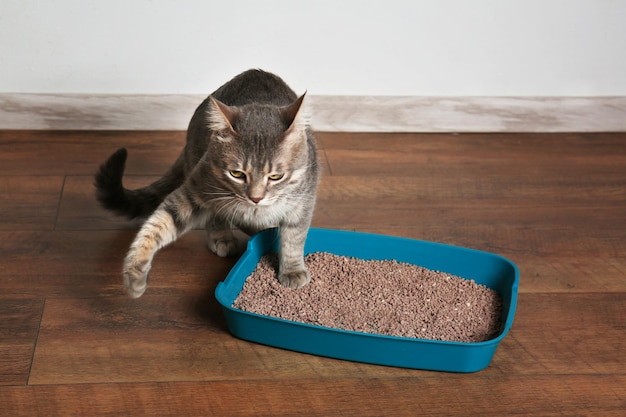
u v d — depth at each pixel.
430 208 2.44
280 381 1.65
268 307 1.83
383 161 2.72
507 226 2.36
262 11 2.69
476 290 1.95
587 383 1.69
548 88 2.97
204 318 1.86
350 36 2.77
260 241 2.02
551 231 2.35
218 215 2.01
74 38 2.67
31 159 2.58
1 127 2.79
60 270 2.02
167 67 2.76
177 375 1.66
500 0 2.76
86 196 2.39
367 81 2.87
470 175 2.67
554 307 1.97
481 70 2.90
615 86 2.98
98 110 2.80
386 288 1.93
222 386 1.63
